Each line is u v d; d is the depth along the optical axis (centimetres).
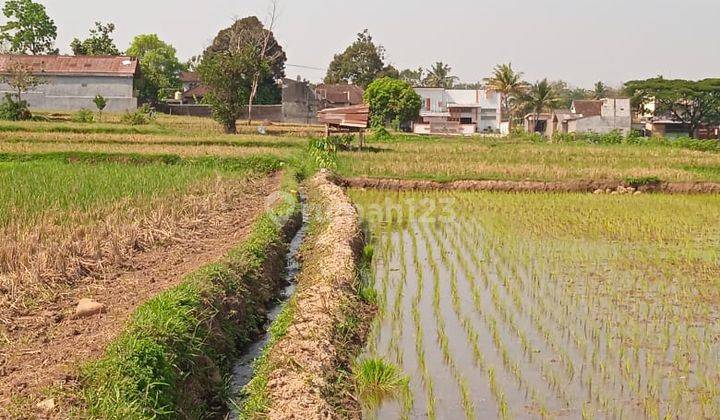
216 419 733
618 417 741
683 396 791
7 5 7756
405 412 754
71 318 877
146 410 614
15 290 939
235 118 4662
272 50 7756
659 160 3494
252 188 2366
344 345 913
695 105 7525
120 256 1193
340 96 8100
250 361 889
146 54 8956
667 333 1005
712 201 2405
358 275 1258
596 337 991
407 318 1079
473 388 817
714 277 1333
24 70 5269
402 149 4028
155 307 788
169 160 2941
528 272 1374
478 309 1128
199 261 1248
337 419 698
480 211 2155
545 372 863
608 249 1588
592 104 8019
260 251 1220
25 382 656
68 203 1598
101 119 5119
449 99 8219
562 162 3350
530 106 7281
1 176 1997
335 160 3144
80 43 7881
